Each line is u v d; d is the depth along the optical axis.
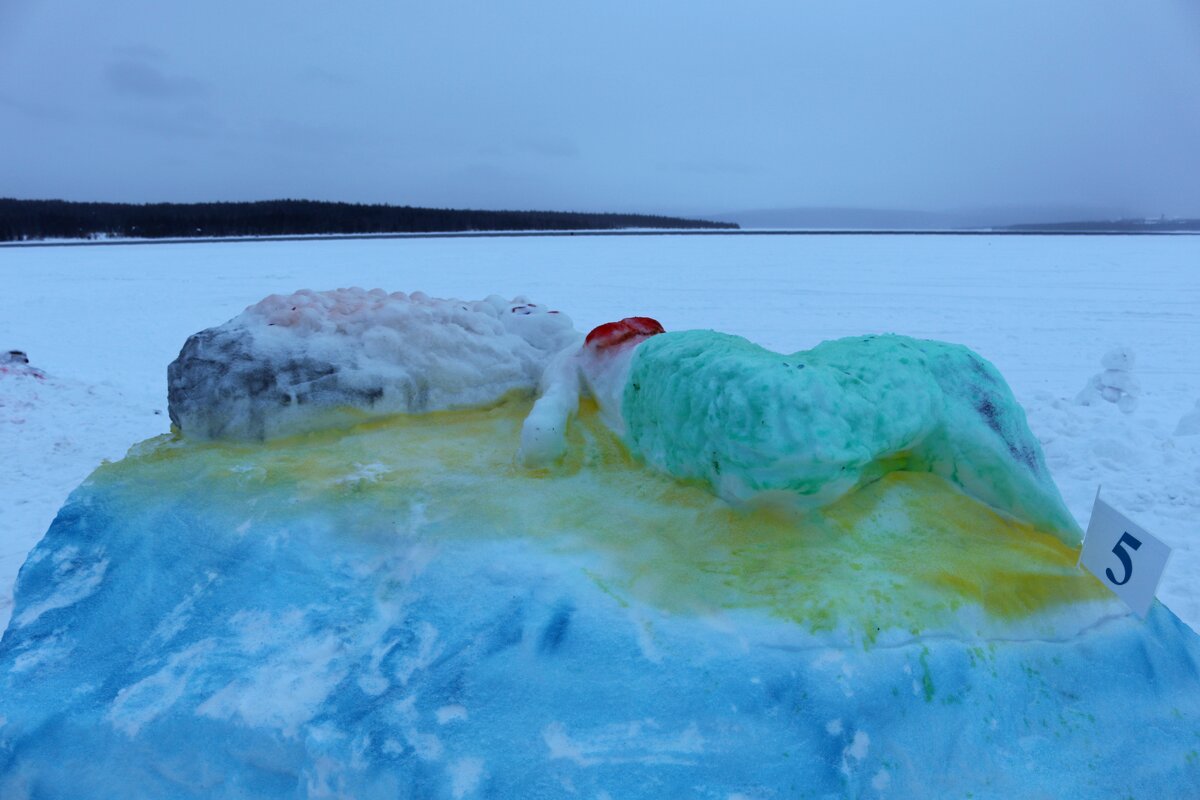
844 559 2.01
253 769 1.83
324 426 2.90
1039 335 12.03
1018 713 1.86
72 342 12.62
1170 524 4.54
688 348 2.34
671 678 1.75
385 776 1.65
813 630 1.80
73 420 7.39
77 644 2.26
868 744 1.69
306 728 1.77
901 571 1.97
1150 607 2.05
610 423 2.79
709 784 1.62
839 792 1.62
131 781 1.93
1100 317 13.76
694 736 1.68
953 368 2.36
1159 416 7.38
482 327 3.21
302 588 2.19
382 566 2.22
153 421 7.55
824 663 1.75
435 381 3.02
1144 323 13.12
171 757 1.90
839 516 2.14
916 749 1.73
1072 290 17.83
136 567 2.42
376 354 2.99
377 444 2.82
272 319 3.07
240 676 1.96
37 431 6.98
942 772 1.74
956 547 2.13
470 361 3.09
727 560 2.02
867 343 2.35
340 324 3.04
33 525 5.02
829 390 2.00
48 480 5.88
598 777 1.62
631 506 2.32
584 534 2.17
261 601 2.18
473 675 1.82
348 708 1.81
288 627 2.09
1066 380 9.10
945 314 14.12
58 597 2.40
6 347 12.05
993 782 1.75
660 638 1.82
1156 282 19.62
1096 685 1.96
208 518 2.47
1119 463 5.47
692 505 2.25
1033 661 1.94
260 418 2.86
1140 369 9.74
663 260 26.91
